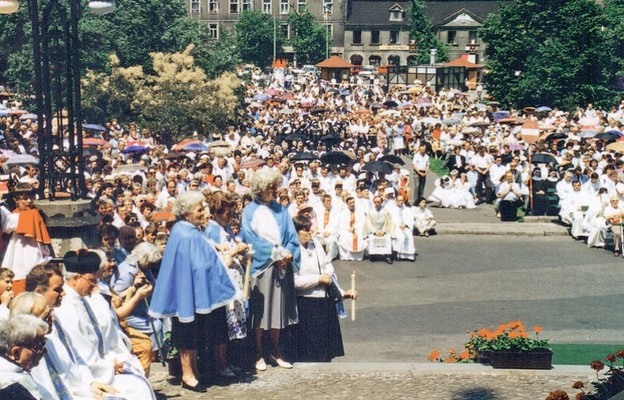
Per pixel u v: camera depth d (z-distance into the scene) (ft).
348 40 423.23
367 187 87.56
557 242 85.97
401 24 420.36
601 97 201.36
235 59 153.28
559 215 91.81
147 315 32.96
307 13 395.96
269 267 32.68
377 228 77.36
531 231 88.99
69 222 43.78
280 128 150.61
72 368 24.57
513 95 211.00
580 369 35.70
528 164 99.55
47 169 47.78
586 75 202.80
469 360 39.14
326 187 89.20
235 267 32.22
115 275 31.96
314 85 265.95
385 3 426.10
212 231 32.63
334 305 36.47
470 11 416.87
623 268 74.13
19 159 74.08
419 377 33.96
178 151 104.27
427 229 89.25
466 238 88.17
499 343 36.06
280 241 32.63
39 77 44.34
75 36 44.96
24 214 37.81
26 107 144.05
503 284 68.08
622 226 79.61
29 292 22.90
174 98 130.00
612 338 52.31
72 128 45.14
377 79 299.38
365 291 65.98
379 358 47.75
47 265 24.49
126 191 62.39
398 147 150.41
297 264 33.09
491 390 32.45
